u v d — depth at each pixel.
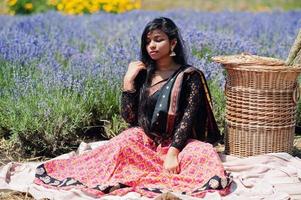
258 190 5.25
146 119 5.62
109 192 5.16
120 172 5.36
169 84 5.58
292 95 5.90
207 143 5.50
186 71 5.58
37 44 8.77
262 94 5.81
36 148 6.48
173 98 5.54
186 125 5.52
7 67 7.66
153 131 5.62
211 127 5.86
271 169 5.67
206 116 5.82
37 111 6.53
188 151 5.41
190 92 5.60
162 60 5.64
